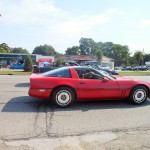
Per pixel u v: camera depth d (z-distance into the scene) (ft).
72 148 11.59
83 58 255.29
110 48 433.89
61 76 21.17
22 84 39.81
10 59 171.01
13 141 12.41
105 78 21.61
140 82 22.36
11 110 19.40
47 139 12.78
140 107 21.35
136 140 12.80
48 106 21.15
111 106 21.53
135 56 328.08
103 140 12.75
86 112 19.15
